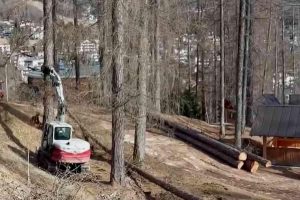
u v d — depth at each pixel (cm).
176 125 3120
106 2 1719
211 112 5194
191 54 5447
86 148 1852
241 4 3012
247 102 4034
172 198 1778
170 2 2181
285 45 6372
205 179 2281
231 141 3238
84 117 2809
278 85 6419
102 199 1499
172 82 2545
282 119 3038
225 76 5084
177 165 2480
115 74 1769
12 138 2225
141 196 1777
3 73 3531
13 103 2936
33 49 2666
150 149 2638
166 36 2239
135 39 1897
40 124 2541
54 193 1275
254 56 4522
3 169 1642
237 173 2536
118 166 1803
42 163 1917
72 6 2462
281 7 4838
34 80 3503
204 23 3856
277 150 2955
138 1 1806
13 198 1332
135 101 2084
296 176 2641
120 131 1803
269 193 2223
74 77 2902
